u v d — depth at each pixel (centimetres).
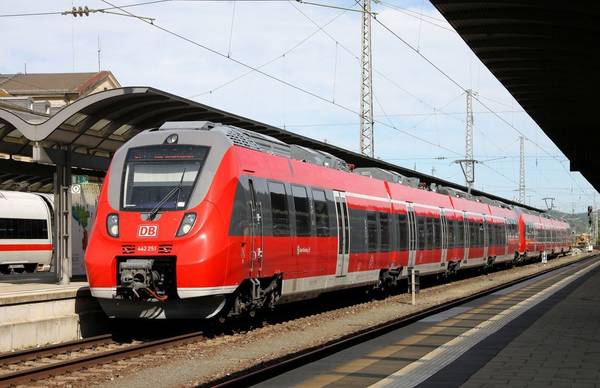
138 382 1118
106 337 1564
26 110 2111
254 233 1620
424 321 1798
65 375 1170
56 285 1930
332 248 2061
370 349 1337
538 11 1652
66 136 1889
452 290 3130
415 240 2930
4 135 1948
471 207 4075
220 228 1498
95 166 2028
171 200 1512
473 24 1770
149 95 1712
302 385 1011
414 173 3512
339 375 1082
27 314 1450
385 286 2695
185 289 1452
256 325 1853
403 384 978
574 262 6881
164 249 1466
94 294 1516
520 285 3322
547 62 2125
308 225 1909
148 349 1400
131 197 1539
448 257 3481
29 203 3578
